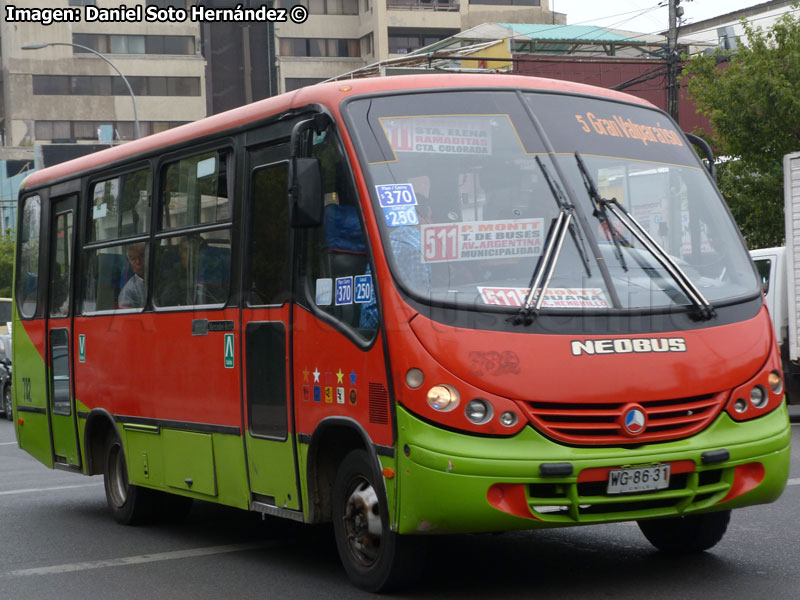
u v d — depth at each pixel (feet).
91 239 32.19
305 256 22.13
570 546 24.75
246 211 24.26
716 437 19.79
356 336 20.34
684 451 19.27
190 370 26.27
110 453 31.35
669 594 19.89
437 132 21.25
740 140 80.38
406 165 20.80
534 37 161.17
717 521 22.40
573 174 21.38
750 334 20.65
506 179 20.97
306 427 21.80
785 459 20.57
